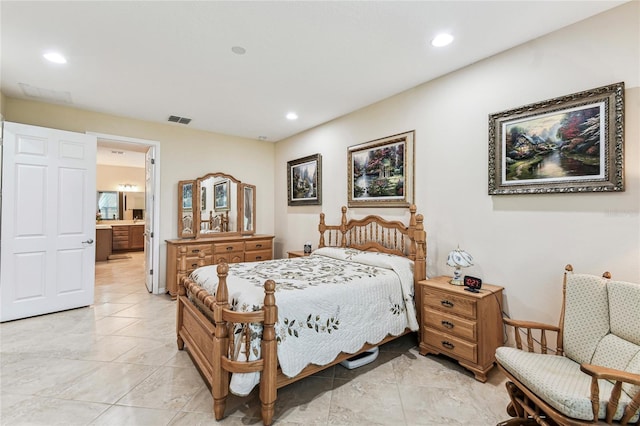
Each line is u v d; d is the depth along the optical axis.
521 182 2.36
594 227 2.04
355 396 2.05
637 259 1.87
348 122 4.02
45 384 2.12
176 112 3.99
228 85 3.13
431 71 2.83
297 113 4.03
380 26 2.12
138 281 5.23
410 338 3.04
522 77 2.37
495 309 2.37
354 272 2.69
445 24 2.10
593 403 1.29
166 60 2.61
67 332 3.02
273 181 5.72
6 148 3.18
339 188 4.19
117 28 2.14
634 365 1.46
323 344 2.07
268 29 2.15
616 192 1.94
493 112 2.54
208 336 2.03
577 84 2.09
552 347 2.22
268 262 3.21
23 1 1.85
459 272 2.59
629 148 1.90
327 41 2.31
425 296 2.64
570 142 2.11
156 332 3.06
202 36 2.25
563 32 2.15
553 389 1.43
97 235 7.15
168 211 4.58
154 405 1.91
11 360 2.45
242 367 1.71
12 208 3.22
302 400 2.01
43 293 3.44
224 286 1.86
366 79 2.99
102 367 2.37
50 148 3.44
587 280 1.83
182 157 4.71
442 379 2.27
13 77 2.94
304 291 2.09
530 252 2.34
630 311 1.59
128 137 4.21
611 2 1.89
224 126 4.65
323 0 1.85
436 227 2.99
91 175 3.72
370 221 3.62
